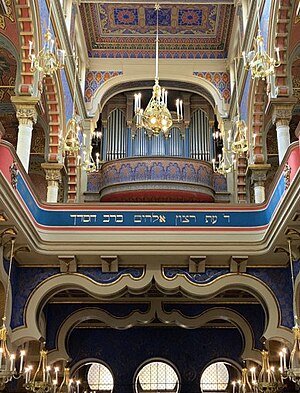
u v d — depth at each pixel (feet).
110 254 36.22
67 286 38.09
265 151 50.70
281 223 32.09
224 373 59.88
